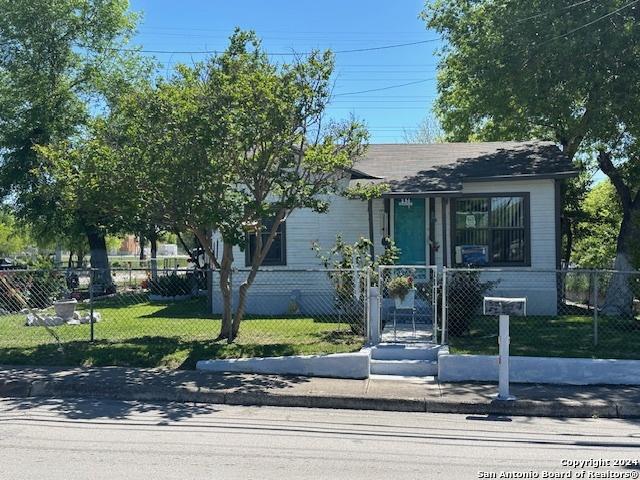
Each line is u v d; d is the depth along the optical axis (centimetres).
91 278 1133
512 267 1468
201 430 680
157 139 947
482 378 904
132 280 3103
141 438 643
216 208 949
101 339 1156
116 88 2439
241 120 927
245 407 805
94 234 2594
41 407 791
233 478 519
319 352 979
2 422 710
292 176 1007
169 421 721
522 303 788
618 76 1362
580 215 2148
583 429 705
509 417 762
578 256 2538
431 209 1476
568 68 1381
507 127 1784
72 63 2505
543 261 1459
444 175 1468
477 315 1229
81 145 1201
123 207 1014
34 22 2366
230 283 1121
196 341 1116
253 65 1000
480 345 1026
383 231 1502
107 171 966
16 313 1498
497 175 1438
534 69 1426
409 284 1061
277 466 553
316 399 810
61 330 1277
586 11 1348
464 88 1789
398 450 610
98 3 2509
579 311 1508
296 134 1003
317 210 1055
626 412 765
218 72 945
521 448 621
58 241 3406
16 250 4675
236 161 987
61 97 2423
